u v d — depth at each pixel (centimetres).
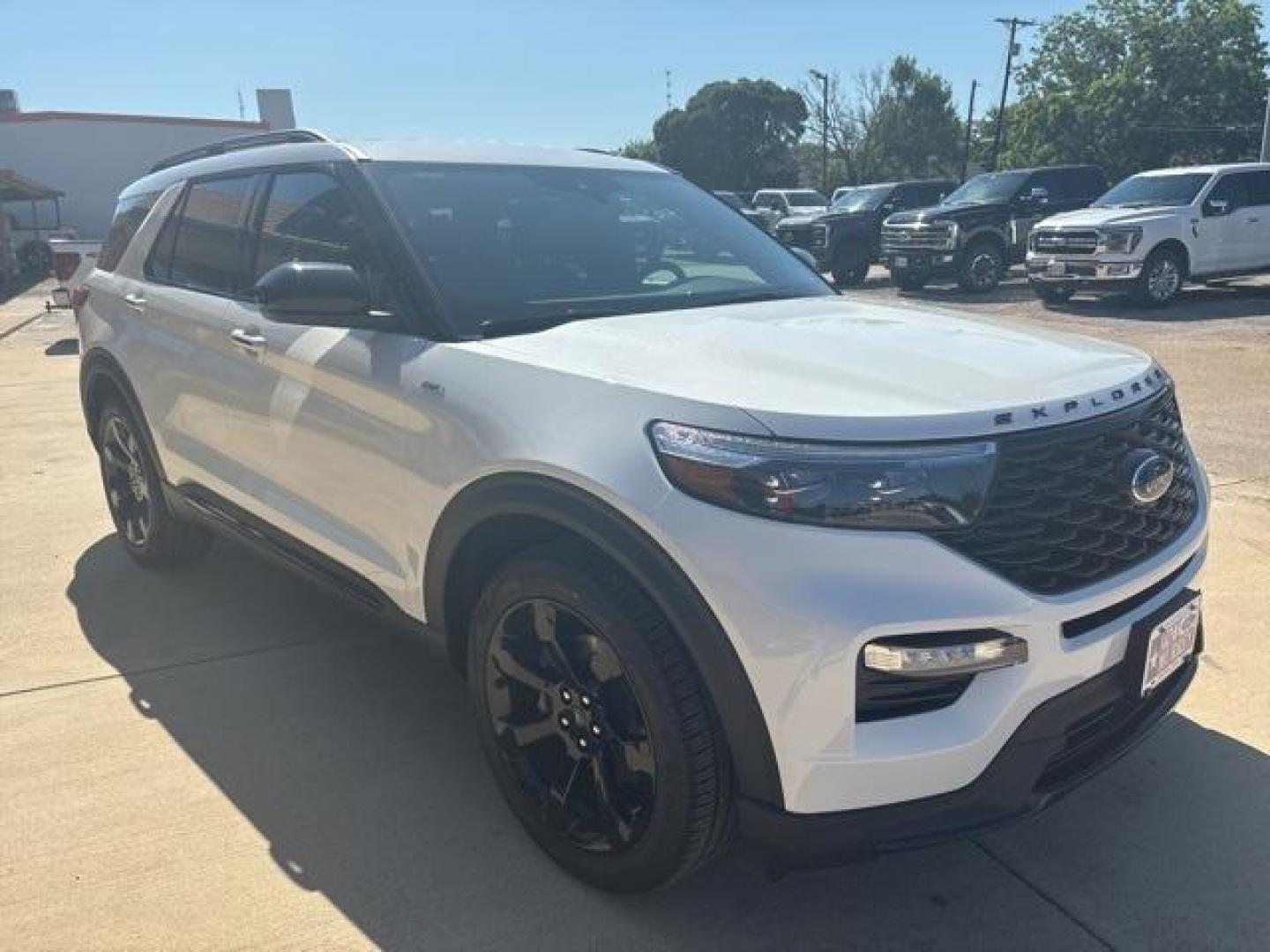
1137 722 256
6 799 305
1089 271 1451
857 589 209
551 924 254
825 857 221
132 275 453
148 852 281
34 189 2758
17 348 1321
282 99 4041
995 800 223
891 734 214
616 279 337
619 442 233
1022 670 219
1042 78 5009
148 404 427
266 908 260
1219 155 4572
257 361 349
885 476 213
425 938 250
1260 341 1138
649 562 225
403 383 286
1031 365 257
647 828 239
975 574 214
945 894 264
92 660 396
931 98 6781
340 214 333
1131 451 243
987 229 1769
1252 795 301
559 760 269
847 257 2080
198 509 409
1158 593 251
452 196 336
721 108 6888
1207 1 4525
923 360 258
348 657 398
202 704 362
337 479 316
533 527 261
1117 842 282
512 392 259
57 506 598
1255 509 546
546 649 260
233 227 388
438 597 285
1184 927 251
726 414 223
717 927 254
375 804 304
